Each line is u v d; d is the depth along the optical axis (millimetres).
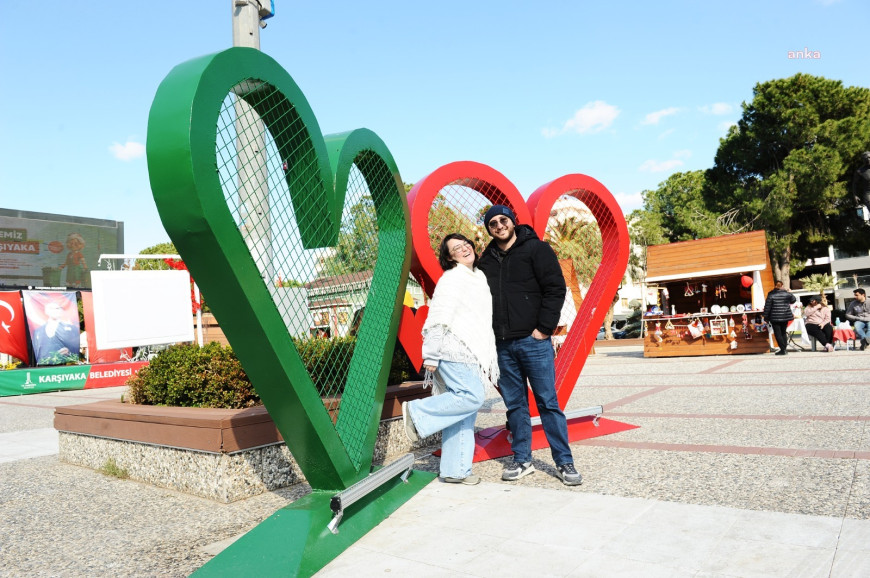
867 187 13156
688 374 9258
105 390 15070
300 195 2992
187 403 4445
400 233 3789
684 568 2102
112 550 2836
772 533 2371
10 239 33938
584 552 2307
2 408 11109
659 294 16078
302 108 2816
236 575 2258
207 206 2143
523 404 3611
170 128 2123
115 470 4418
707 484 3131
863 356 10188
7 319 16359
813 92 26250
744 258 13945
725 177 29688
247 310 2346
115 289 12516
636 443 4297
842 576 1952
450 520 2807
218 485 3555
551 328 3377
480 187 4480
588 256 5957
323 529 2510
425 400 3385
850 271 35656
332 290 3900
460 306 3410
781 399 5941
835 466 3318
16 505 3793
